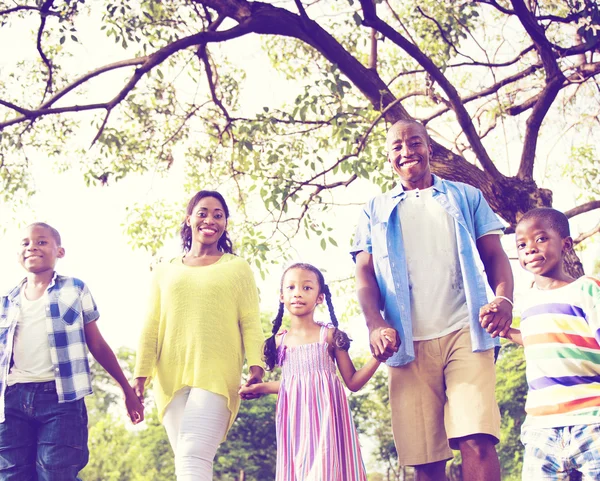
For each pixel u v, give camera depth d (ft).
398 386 13.25
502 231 13.75
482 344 12.64
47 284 14.93
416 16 33.32
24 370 14.20
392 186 29.07
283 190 30.68
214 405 14.15
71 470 13.93
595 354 11.46
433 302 13.12
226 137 36.60
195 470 13.75
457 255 13.25
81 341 14.53
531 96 32.76
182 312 14.69
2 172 33.60
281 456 13.64
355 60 28.94
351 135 29.12
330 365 14.12
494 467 12.27
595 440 11.03
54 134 34.99
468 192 13.82
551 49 28.94
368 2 26.14
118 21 31.22
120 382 15.10
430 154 14.20
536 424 11.66
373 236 13.80
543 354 11.76
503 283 12.98
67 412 13.99
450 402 12.66
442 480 13.15
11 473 13.92
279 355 14.47
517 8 27.40
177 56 34.83
